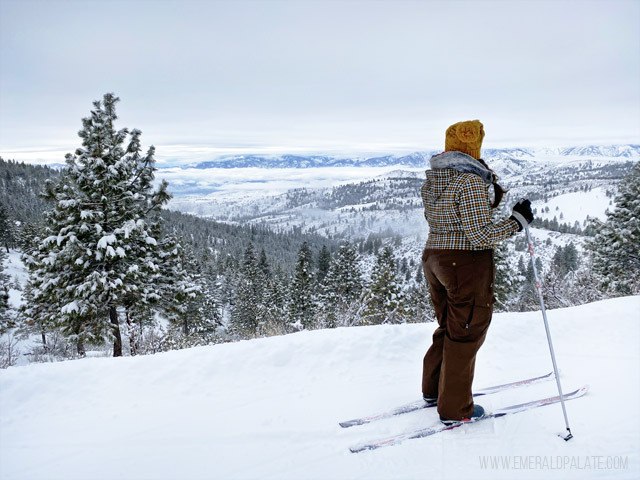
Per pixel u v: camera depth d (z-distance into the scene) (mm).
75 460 2025
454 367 2123
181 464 1970
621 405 2387
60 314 11508
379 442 2066
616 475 1758
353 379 2928
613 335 3633
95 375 2898
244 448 2088
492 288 2125
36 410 2529
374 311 12539
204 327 31812
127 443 2162
